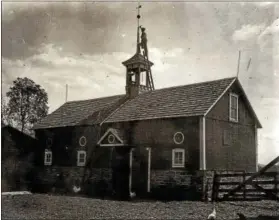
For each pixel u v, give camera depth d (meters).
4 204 14.35
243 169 19.52
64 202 15.27
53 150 24.11
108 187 20.08
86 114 23.72
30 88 26.12
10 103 26.77
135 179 19.03
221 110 18.56
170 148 17.98
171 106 19.08
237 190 14.45
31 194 19.66
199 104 17.84
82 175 21.77
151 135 18.94
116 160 20.02
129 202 15.70
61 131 23.97
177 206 13.99
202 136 16.84
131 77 24.09
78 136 22.84
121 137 20.34
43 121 25.66
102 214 11.97
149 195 18.25
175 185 17.36
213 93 18.30
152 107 20.08
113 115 21.73
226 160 18.33
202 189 16.30
